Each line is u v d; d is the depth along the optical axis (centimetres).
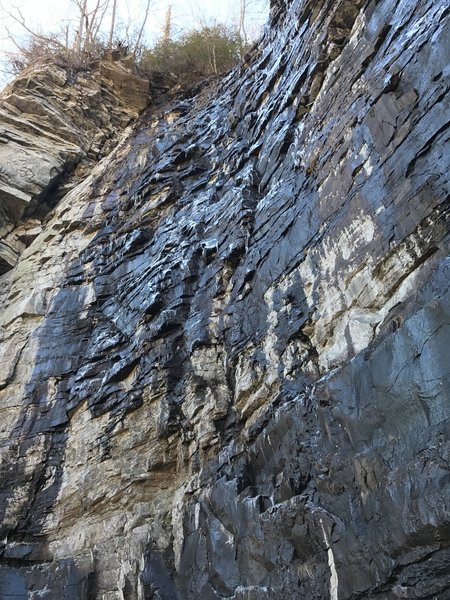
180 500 852
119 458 960
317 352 735
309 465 635
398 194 659
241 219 1033
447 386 474
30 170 1675
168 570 805
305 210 856
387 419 531
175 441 921
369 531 516
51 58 2077
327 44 1073
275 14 1543
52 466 1041
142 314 1092
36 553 944
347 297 702
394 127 704
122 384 1042
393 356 542
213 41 2225
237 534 705
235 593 668
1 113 1806
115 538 889
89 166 1841
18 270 1516
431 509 452
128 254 1313
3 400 1171
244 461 767
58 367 1184
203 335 959
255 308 889
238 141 1327
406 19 805
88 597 853
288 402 714
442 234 584
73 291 1343
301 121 1045
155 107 2059
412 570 467
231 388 887
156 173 1460
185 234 1191
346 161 791
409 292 610
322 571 559
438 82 656
